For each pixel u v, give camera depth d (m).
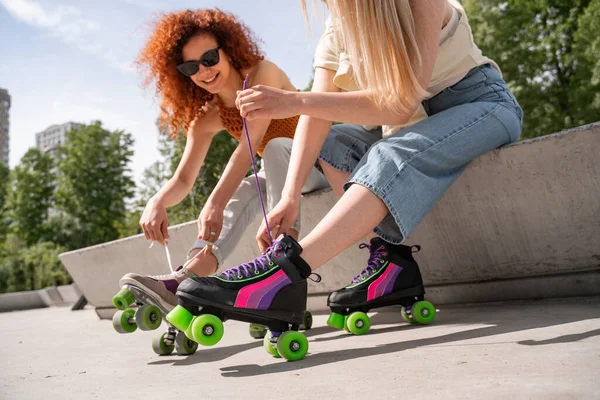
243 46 2.23
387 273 1.80
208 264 1.84
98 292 4.11
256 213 2.05
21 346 2.56
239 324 2.74
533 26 19.11
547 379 0.86
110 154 40.09
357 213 1.41
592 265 1.82
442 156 1.57
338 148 1.93
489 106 1.73
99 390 1.21
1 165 44.88
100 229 38.97
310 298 2.83
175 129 2.41
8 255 27.23
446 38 1.73
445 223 2.08
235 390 1.06
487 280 2.09
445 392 0.86
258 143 2.03
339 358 1.31
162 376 1.33
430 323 1.80
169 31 2.13
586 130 1.66
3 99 96.19
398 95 1.44
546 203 1.82
